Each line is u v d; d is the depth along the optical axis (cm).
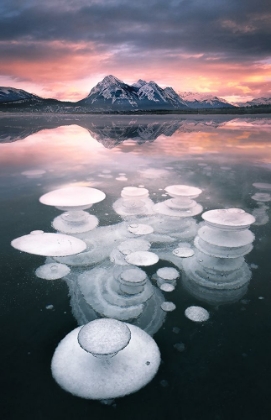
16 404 163
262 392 172
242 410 161
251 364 192
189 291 273
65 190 488
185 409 161
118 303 256
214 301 259
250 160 866
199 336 217
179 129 1847
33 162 845
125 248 347
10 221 425
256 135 1491
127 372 183
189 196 448
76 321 233
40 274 296
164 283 285
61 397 167
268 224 418
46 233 377
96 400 166
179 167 779
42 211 464
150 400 166
